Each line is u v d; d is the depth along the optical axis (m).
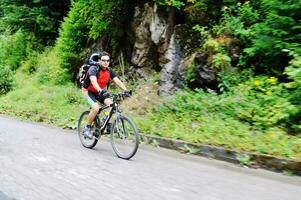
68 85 17.72
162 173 6.38
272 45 9.53
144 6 14.13
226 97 9.88
